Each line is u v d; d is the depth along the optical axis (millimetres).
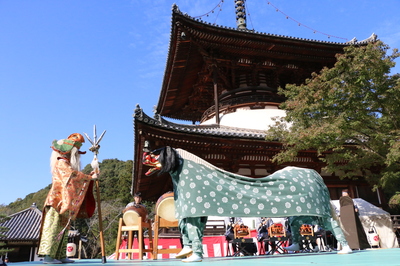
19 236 26812
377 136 12805
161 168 5242
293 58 21516
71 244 7957
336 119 12914
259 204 5258
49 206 4801
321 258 4465
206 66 21359
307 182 5875
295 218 7027
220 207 5027
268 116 20125
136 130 14344
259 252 12008
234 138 15469
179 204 5172
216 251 13609
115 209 45625
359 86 12391
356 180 18750
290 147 15156
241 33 18828
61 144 5059
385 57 12305
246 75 22281
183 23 17625
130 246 7297
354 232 9891
